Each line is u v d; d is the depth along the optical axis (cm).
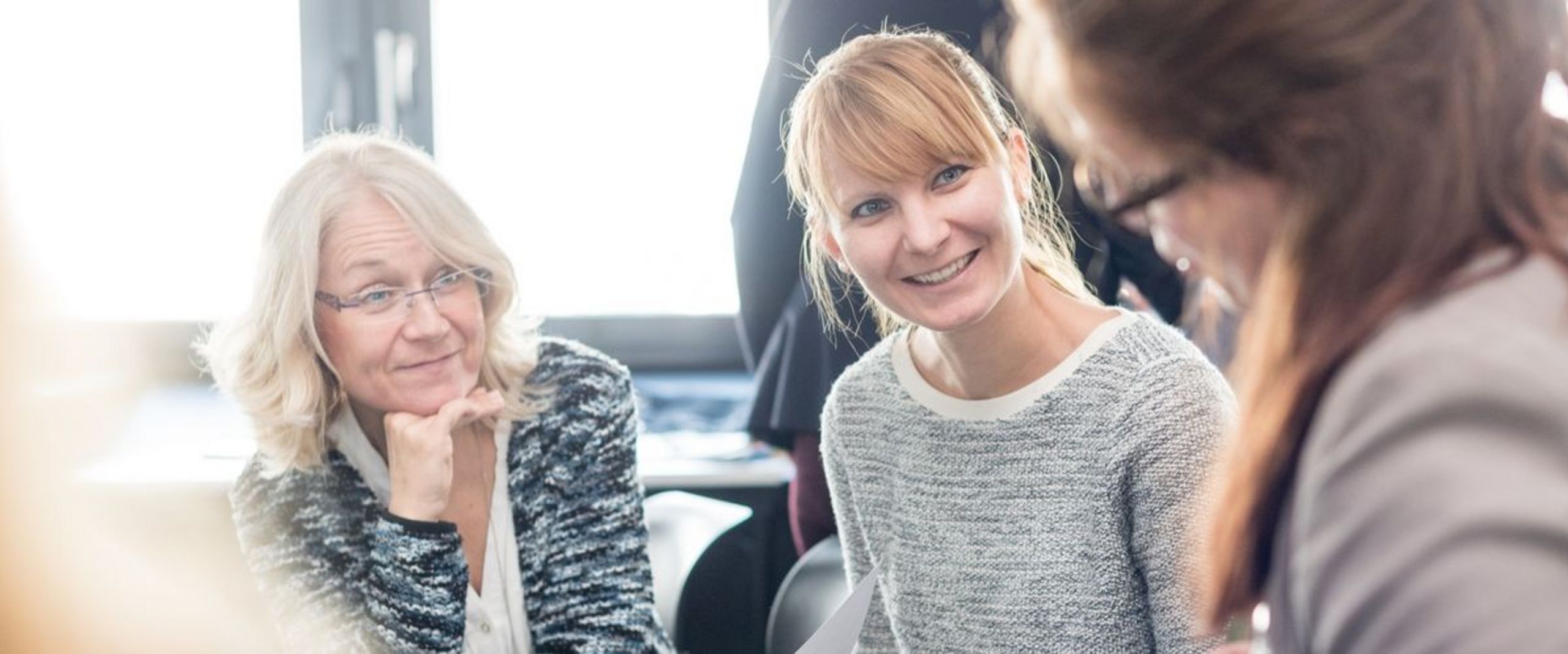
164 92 328
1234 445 77
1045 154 206
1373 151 71
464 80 342
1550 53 73
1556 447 65
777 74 236
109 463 279
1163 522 145
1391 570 65
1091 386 150
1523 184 72
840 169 146
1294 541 71
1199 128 74
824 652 148
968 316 146
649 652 187
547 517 190
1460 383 66
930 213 143
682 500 226
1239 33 71
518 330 195
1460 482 64
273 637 197
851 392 170
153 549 271
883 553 167
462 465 189
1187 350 149
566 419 193
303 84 335
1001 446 154
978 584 156
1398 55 71
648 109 348
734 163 351
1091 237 218
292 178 180
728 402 331
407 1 337
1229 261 79
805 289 247
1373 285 71
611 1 344
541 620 188
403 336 176
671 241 353
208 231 332
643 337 354
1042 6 78
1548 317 69
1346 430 69
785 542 302
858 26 232
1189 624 143
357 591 185
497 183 346
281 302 177
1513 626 61
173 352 333
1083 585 150
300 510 187
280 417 180
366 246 175
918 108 143
